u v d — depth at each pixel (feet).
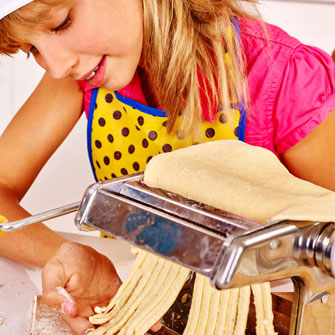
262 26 3.54
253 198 1.99
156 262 2.40
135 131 3.77
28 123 4.00
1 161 3.95
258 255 1.72
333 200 1.98
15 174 3.94
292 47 3.46
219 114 3.52
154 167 2.25
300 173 3.60
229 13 3.44
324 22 6.57
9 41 2.67
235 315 2.24
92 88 3.83
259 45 3.47
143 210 1.97
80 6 2.54
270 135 3.53
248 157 2.36
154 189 2.11
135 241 1.91
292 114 3.43
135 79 3.59
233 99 3.45
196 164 2.25
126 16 2.74
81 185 7.18
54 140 4.03
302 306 1.99
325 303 2.04
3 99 7.23
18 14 2.44
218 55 3.28
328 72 3.44
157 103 3.64
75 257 2.75
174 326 2.46
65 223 7.18
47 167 7.13
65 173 7.14
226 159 2.33
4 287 2.94
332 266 1.83
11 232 3.30
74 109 4.01
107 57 2.82
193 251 1.77
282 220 1.84
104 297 2.73
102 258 2.85
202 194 2.10
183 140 3.60
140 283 2.40
